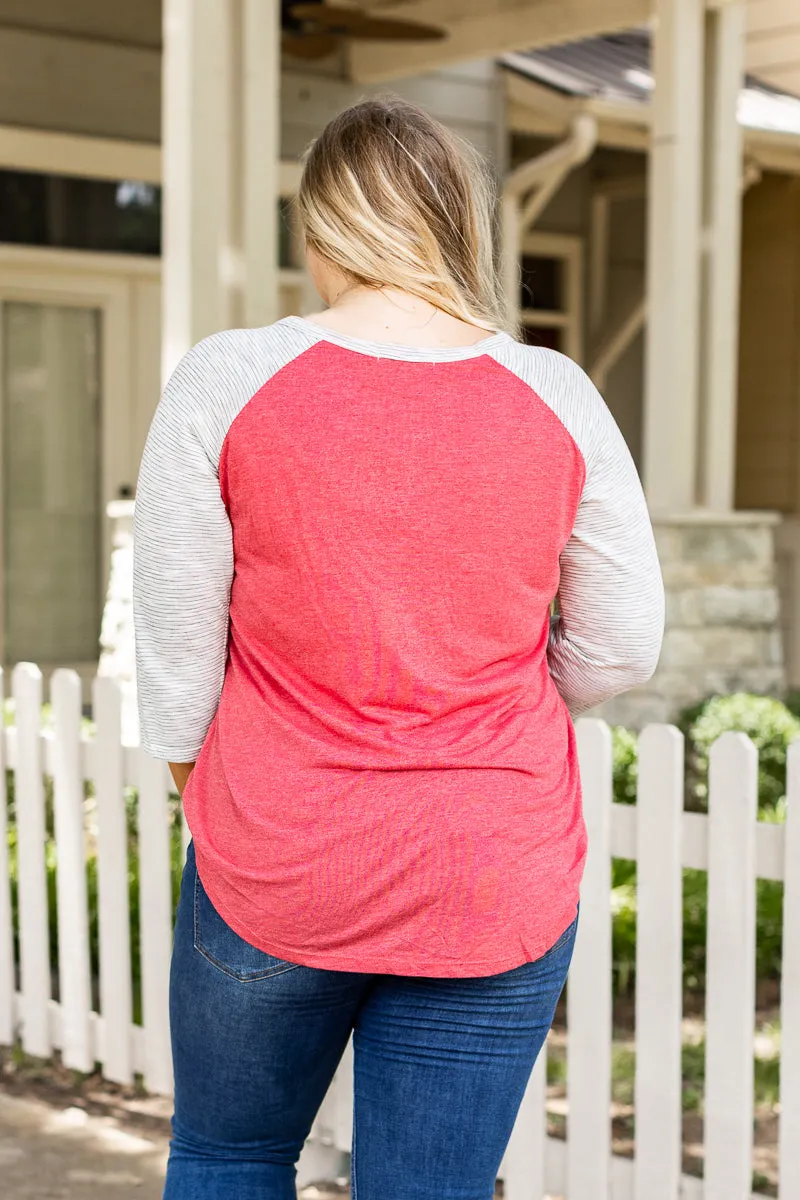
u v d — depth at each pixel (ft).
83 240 26.53
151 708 5.08
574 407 4.98
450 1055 4.85
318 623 4.70
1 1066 11.47
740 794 7.69
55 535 26.94
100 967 10.78
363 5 27.09
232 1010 4.95
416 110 5.23
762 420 35.65
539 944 4.76
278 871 4.72
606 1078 8.32
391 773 4.68
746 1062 7.78
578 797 5.14
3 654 26.43
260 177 18.03
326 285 5.22
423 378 4.81
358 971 4.71
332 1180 9.36
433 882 4.62
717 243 20.71
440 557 4.70
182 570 4.86
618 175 34.71
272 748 4.80
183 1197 5.21
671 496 20.22
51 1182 9.32
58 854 11.03
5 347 26.16
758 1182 9.42
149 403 27.55
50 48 25.64
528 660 5.05
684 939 12.96
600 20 22.97
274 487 4.68
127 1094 10.96
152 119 26.94
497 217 5.38
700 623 19.76
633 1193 8.26
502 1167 8.62
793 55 30.35
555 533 4.91
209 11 17.28
